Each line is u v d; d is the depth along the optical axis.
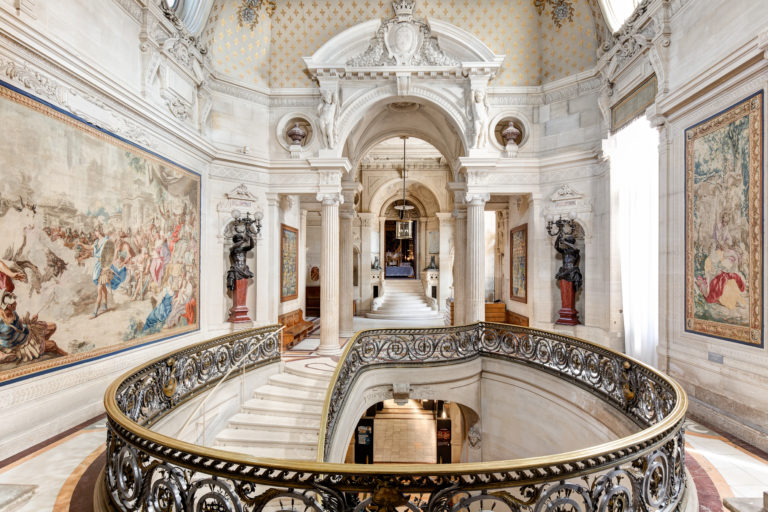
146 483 2.38
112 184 5.59
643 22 6.62
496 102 9.52
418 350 7.82
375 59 9.25
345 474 2.05
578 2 8.81
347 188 12.02
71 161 4.86
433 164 18.28
